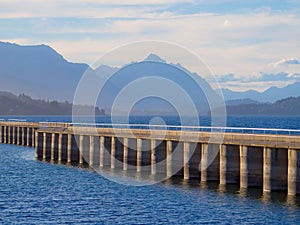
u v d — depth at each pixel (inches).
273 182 2014.0
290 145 1959.9
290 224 1678.2
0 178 2736.2
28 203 2078.0
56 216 1860.2
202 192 2150.6
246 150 2094.0
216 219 1771.7
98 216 1854.1
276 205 1886.1
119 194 2209.6
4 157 3764.8
